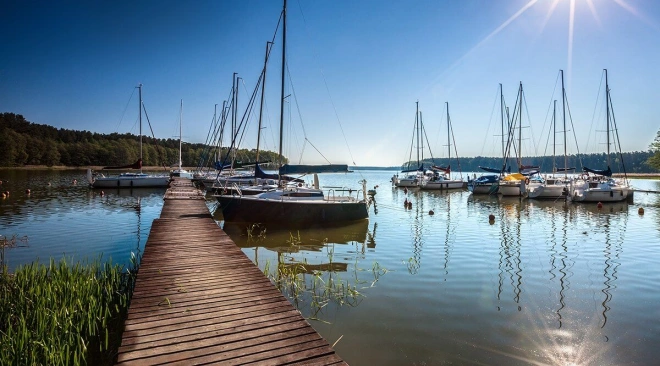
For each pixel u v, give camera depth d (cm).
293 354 385
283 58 1584
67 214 1809
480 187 3281
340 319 611
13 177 4700
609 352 505
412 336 551
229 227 1520
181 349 390
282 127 1594
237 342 409
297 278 809
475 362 479
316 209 1533
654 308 662
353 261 1005
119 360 364
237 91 3209
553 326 585
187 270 692
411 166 5219
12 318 530
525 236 1380
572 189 2628
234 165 2445
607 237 1357
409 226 1630
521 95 3594
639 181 5038
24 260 973
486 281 817
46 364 402
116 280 707
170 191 2352
